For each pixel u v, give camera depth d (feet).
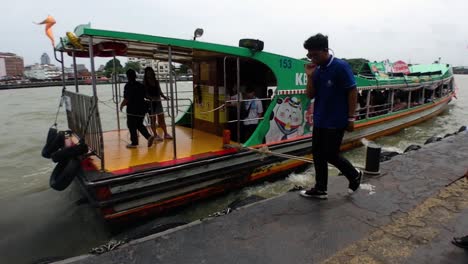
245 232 11.78
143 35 16.20
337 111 12.93
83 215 19.77
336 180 16.87
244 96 24.89
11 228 18.65
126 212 16.92
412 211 13.25
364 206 13.76
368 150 17.67
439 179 16.88
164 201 18.26
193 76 28.04
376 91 38.24
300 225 12.22
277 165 24.17
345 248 10.67
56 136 20.42
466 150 22.72
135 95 20.92
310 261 9.98
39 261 12.03
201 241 11.23
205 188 20.03
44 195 23.61
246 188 22.67
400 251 10.44
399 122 42.01
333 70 12.59
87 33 14.65
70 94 20.92
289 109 24.99
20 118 60.64
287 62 24.14
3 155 35.50
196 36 19.40
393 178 17.10
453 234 11.43
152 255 10.45
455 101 89.25
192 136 25.59
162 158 19.42
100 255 10.45
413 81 43.60
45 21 18.99
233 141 25.16
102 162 16.56
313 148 14.08
